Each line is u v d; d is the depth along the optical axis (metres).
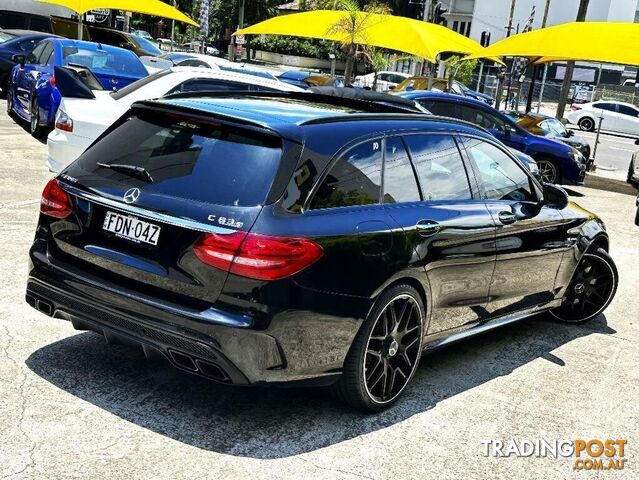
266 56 65.81
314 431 3.80
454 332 4.67
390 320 4.00
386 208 3.99
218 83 9.30
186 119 3.84
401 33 20.02
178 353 3.48
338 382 3.89
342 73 64.31
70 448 3.39
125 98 8.48
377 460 3.60
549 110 46.66
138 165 3.79
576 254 5.73
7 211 7.53
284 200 3.50
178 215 3.50
